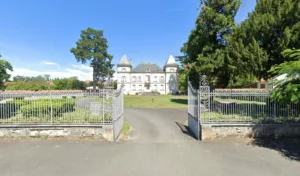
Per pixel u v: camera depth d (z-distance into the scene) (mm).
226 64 15945
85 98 7898
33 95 8156
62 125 7492
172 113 15727
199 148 6504
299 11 9695
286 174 4516
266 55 10555
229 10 17828
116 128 8062
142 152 6164
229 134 7484
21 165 5137
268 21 10430
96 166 5070
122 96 10359
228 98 7781
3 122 7645
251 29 11320
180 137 8109
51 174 4598
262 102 7707
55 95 8039
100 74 47062
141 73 64750
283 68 6652
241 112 7742
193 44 19281
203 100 7680
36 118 7812
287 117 7613
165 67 64750
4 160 5480
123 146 6789
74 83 54625
